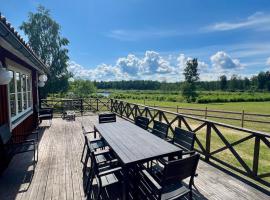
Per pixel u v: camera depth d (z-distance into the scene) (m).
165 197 1.72
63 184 2.54
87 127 6.05
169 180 1.65
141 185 2.05
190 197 1.92
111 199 2.22
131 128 3.30
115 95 34.50
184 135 2.71
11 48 2.75
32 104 6.11
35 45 13.91
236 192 2.41
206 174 2.90
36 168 3.02
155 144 2.43
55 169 2.99
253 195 2.34
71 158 3.45
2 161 2.73
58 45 14.70
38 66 5.12
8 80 2.84
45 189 2.42
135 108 6.66
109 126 3.45
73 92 19.98
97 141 3.34
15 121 4.11
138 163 1.94
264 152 4.59
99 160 2.58
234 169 2.95
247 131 2.71
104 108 11.52
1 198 2.22
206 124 3.46
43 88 13.85
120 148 2.28
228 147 3.04
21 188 2.44
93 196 2.27
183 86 27.66
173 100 27.16
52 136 4.96
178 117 4.18
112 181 2.06
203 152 3.54
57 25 14.56
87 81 21.00
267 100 28.45
